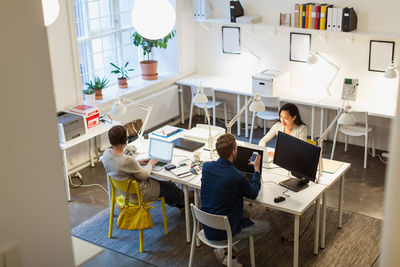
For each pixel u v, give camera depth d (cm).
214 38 707
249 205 488
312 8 588
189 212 462
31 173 108
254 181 364
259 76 621
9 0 97
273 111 638
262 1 646
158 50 717
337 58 612
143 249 423
